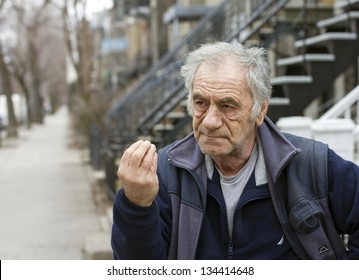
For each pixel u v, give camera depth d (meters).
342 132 5.62
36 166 20.95
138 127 12.18
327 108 12.57
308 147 2.77
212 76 2.59
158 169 2.87
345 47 8.67
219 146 2.62
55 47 65.19
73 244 8.84
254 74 2.61
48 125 62.56
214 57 2.62
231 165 2.75
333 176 2.72
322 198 2.71
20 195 14.08
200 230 2.75
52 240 9.13
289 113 8.57
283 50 10.00
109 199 12.23
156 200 2.82
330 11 11.69
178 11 25.22
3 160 23.50
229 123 2.60
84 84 30.41
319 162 2.72
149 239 2.58
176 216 2.79
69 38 31.34
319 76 8.62
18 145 31.77
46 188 15.15
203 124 2.61
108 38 57.88
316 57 8.57
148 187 2.48
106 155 12.97
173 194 2.80
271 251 2.72
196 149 2.80
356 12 8.84
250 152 2.76
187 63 2.74
